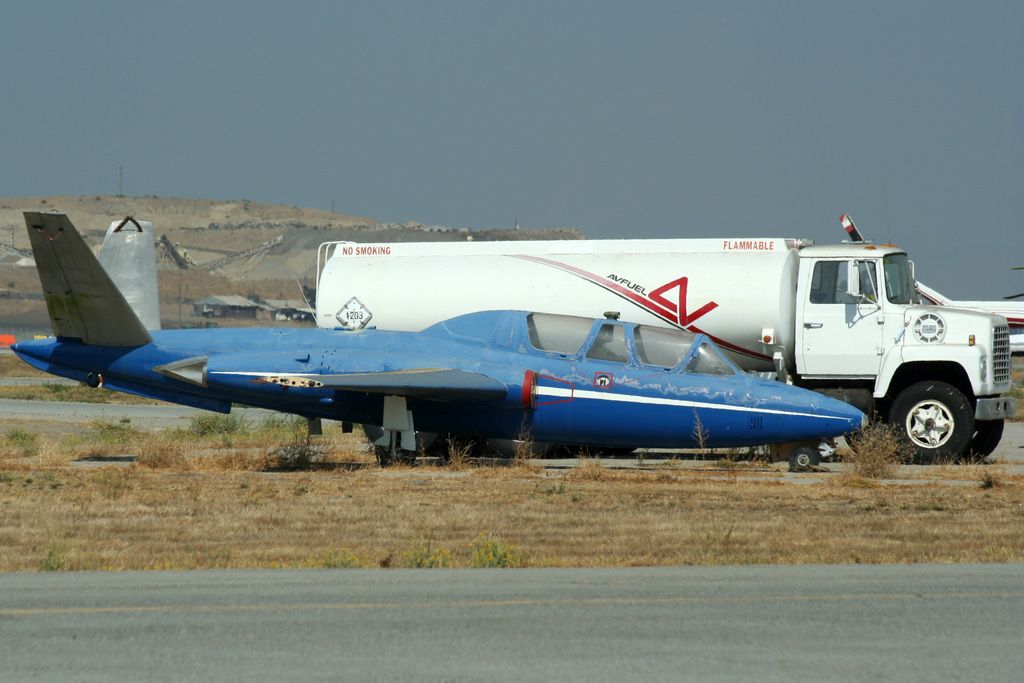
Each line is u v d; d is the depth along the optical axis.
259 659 24.50
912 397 70.75
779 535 40.59
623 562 35.88
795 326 73.25
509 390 65.69
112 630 26.89
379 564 35.66
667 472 64.19
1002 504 48.75
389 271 77.62
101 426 98.50
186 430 98.44
